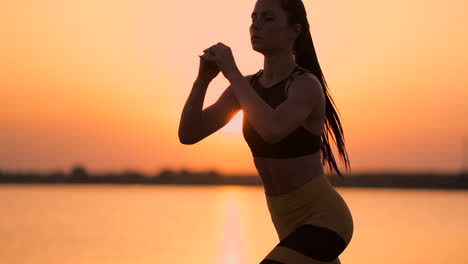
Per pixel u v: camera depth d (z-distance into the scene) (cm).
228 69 282
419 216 3772
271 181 310
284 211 309
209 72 307
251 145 310
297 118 282
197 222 3256
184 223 3189
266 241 2166
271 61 304
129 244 2177
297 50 316
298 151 299
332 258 299
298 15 304
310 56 319
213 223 3177
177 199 7631
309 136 299
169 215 4016
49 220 3525
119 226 3045
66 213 4297
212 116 323
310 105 289
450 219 3441
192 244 2111
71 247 2119
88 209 4900
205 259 1684
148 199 7612
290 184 304
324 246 295
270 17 299
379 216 3759
